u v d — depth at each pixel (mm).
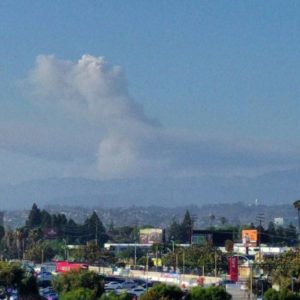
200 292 180000
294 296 196000
